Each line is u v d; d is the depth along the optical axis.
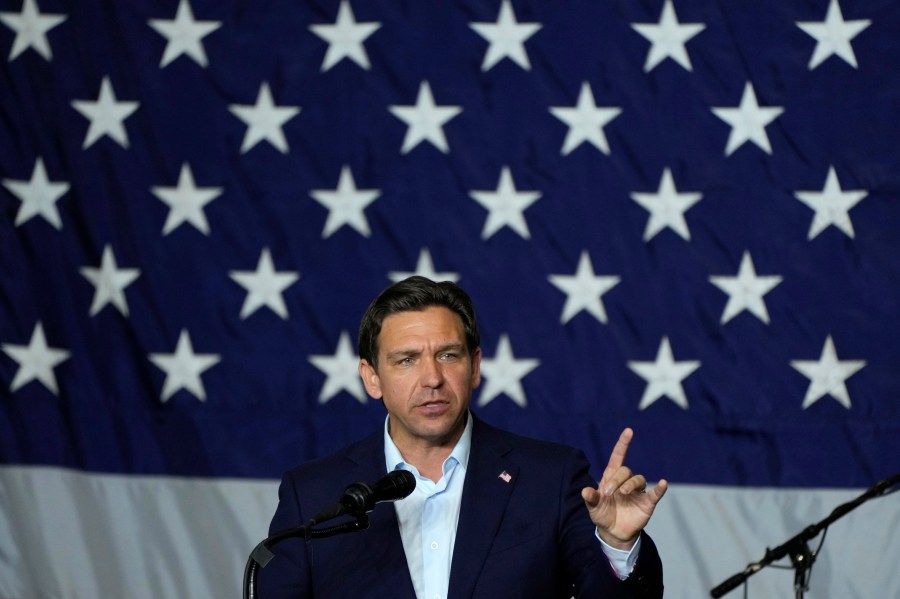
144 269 16.92
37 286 16.84
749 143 16.72
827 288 16.42
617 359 16.58
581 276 16.73
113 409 16.70
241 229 17.03
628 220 16.75
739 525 16.11
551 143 16.95
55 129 17.11
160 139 17.14
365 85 17.19
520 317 16.73
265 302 16.92
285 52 17.31
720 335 16.48
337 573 9.01
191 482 16.61
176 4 17.44
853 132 16.61
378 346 8.96
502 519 9.03
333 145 17.14
